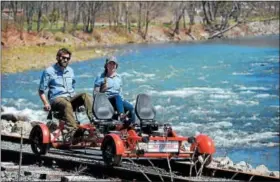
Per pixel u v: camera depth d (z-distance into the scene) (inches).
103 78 560.1
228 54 2507.4
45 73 567.5
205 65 2140.7
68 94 568.4
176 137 505.7
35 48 2447.1
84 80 1710.1
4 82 1664.6
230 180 500.7
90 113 544.1
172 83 1673.2
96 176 499.2
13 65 2016.5
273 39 2566.4
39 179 474.3
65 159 536.7
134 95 1429.6
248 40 2588.6
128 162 548.7
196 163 515.8
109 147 499.2
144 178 481.7
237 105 1310.3
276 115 1189.1
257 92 1510.8
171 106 1279.5
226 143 924.0
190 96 1433.3
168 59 2353.6
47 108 567.2
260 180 515.8
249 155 831.7
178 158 514.0
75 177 478.9
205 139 509.7
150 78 1780.3
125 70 1985.7
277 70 1975.9
